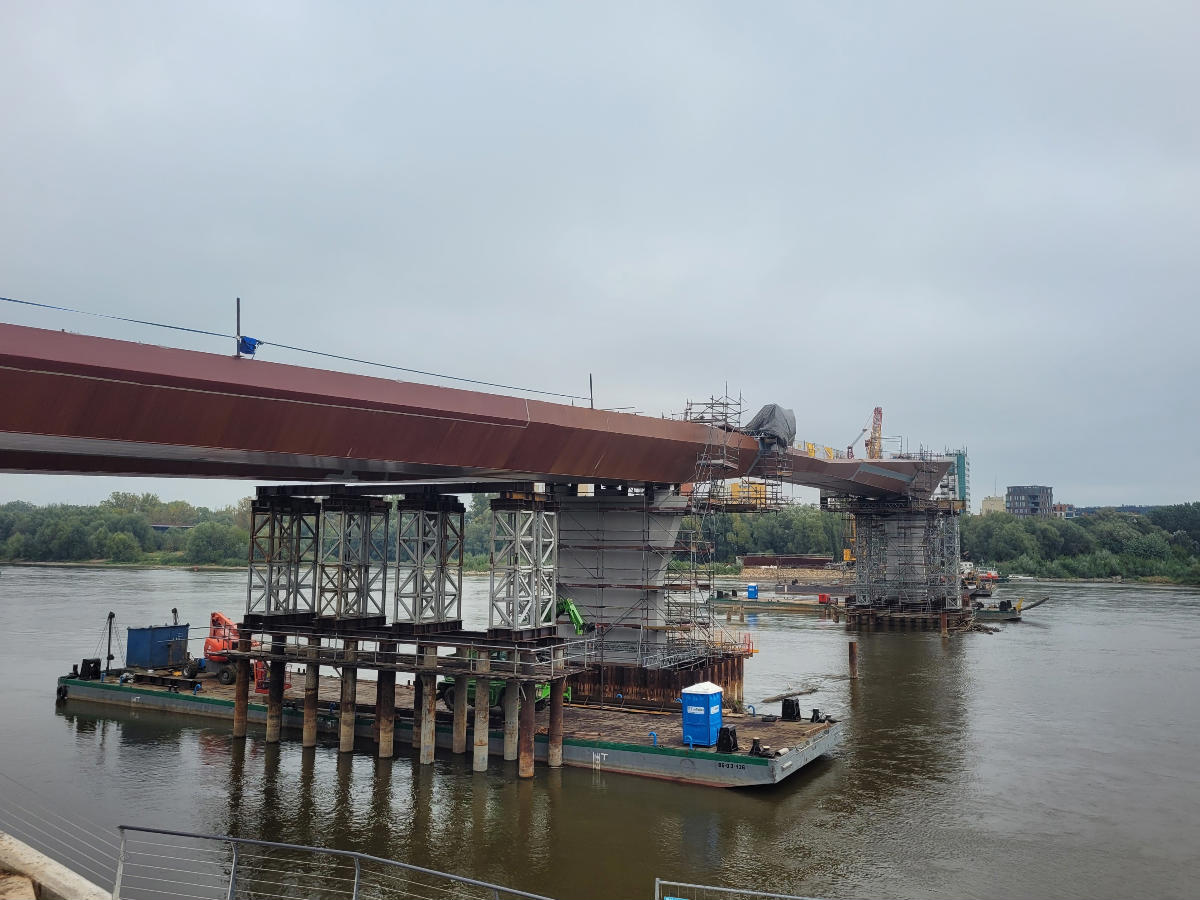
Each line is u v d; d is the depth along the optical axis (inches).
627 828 1342.3
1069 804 1480.1
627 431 1926.7
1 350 1053.2
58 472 1652.3
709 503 2331.4
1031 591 6599.4
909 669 2930.6
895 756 1781.5
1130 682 2669.8
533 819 1379.2
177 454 1418.6
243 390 1279.5
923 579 4503.0
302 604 2630.4
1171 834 1341.0
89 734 1913.1
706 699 1595.7
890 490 4345.5
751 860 1223.5
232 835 1312.7
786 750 1578.5
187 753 1761.8
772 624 4404.5
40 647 3093.0
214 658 2210.9
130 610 4256.9
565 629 2249.0
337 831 1326.3
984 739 1932.8
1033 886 1149.1
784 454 2608.3
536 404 1701.5
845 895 1112.2
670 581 2623.0
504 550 1731.1
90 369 1129.4
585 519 2335.1
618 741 1648.6
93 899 684.1
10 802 1456.7
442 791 1515.7
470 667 1679.4
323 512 2028.8
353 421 1428.4
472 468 1701.5
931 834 1332.4
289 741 1860.2
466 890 1115.9
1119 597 6003.9
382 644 1815.9
